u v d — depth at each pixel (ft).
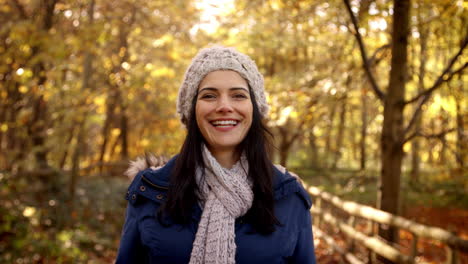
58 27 30.96
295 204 5.11
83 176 40.29
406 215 30.66
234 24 23.15
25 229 19.35
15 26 22.66
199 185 4.83
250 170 4.93
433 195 35.37
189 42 31.63
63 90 27.40
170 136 39.83
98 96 31.14
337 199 17.66
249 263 4.67
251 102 5.01
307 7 19.74
